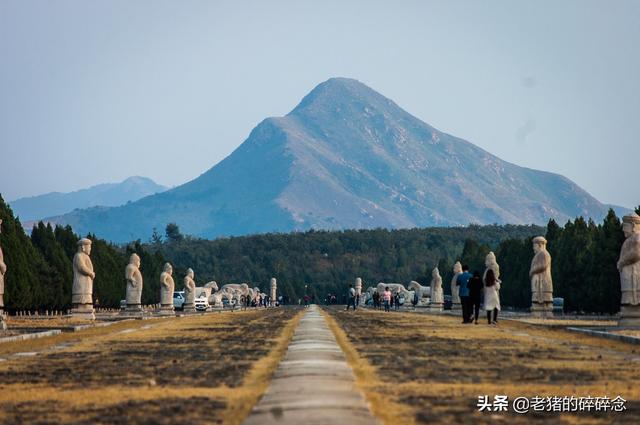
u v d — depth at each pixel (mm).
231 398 25297
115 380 29469
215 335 53469
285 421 21062
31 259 98875
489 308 66938
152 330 59938
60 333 56406
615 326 60531
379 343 44938
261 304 183375
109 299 125125
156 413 23047
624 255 56281
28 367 33625
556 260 106312
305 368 31734
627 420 22391
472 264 151000
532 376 30047
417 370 31688
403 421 21625
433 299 124625
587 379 29344
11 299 91250
